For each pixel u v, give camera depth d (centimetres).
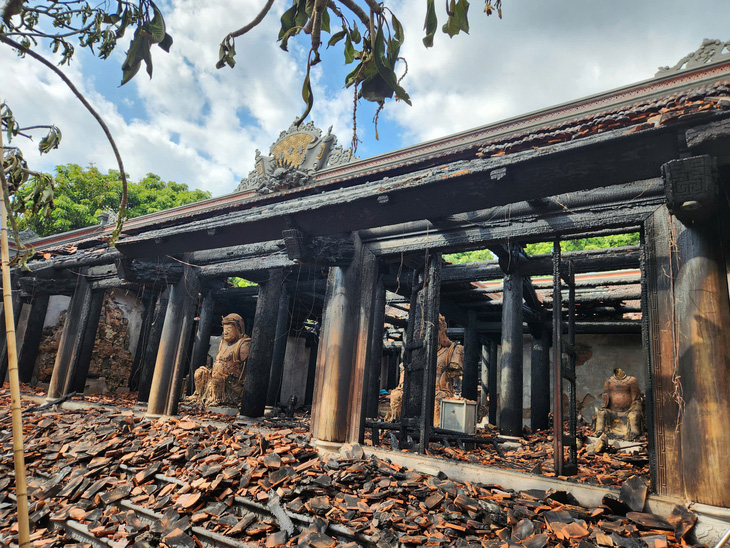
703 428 396
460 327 1694
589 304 1252
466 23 198
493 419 1483
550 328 1315
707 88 369
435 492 479
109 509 523
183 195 2858
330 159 1053
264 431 738
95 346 1484
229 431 688
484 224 617
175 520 478
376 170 920
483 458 748
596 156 388
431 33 202
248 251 999
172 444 660
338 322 690
